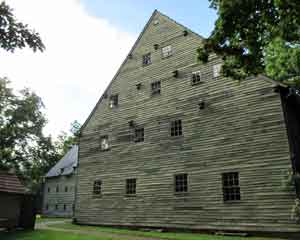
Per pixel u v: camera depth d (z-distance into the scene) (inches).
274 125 580.7
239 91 647.1
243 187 590.9
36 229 747.4
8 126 1717.5
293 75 925.2
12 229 727.1
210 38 475.8
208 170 649.6
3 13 387.5
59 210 1542.8
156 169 743.1
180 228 660.7
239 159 609.6
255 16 440.5
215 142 655.1
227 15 444.5
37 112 1829.5
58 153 2103.8
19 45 399.5
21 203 764.0
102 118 932.6
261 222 552.7
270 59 951.0
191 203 657.6
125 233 651.5
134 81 879.1
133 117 842.2
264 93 609.0
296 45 859.4
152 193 733.3
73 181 1503.4
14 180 785.6
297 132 637.3
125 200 786.8
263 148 583.5
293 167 542.6
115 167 840.3
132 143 818.2
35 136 1835.6
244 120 623.8
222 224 600.7
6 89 1707.7
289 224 518.9
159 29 871.7
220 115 663.8
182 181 690.2
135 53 911.0
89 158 927.7
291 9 407.8
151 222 714.8
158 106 790.5
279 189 544.4
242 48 473.1
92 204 869.8
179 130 730.2
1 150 1705.2
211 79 703.7
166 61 816.9
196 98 717.9
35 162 1882.4
